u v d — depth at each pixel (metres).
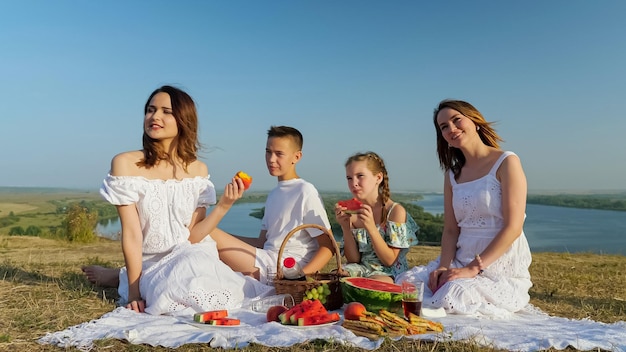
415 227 5.30
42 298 4.36
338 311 4.33
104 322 3.64
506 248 4.44
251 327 3.57
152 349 3.13
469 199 4.68
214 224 4.83
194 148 4.95
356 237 5.23
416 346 3.14
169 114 4.68
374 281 4.34
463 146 4.80
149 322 3.72
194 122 4.86
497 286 4.27
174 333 3.39
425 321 3.53
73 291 4.65
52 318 3.77
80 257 9.24
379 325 3.41
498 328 3.69
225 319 3.67
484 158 4.78
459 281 4.25
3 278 5.11
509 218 4.45
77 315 3.89
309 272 5.09
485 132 4.90
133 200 4.46
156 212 4.59
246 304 4.43
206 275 4.26
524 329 3.67
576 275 7.41
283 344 3.16
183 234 4.73
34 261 7.54
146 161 4.68
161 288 4.14
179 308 4.10
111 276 5.08
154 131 4.63
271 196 5.52
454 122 4.78
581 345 3.19
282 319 3.63
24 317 3.70
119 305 4.37
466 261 4.71
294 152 5.44
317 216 5.23
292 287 4.31
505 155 4.62
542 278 7.01
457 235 4.99
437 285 4.46
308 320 3.58
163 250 4.64
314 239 5.32
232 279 4.48
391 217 5.23
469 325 3.74
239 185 4.77
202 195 5.00
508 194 4.50
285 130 5.43
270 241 5.35
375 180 5.36
